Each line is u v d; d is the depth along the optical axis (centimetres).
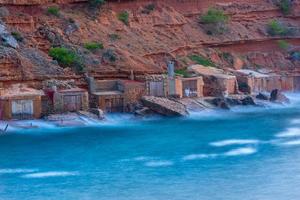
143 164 10356
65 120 12975
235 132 12338
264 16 18662
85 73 14175
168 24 16825
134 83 13975
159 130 12550
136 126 12950
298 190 9156
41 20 15175
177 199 8900
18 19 14900
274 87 16500
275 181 9512
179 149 11175
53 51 14388
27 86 13575
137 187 9356
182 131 12438
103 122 13212
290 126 12800
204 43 17050
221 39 17350
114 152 11012
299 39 18538
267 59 17800
